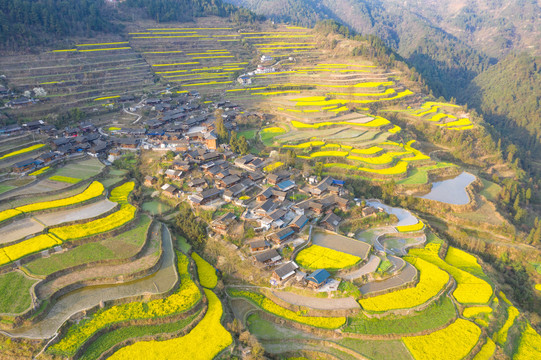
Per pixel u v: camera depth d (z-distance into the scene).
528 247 94.44
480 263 86.56
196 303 63.88
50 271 66.56
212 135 116.69
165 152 114.00
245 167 105.62
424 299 69.25
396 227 94.00
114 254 72.25
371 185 110.06
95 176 99.19
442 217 103.44
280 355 59.47
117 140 117.56
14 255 69.06
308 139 128.38
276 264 74.56
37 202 85.75
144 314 60.81
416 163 122.94
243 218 84.88
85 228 78.62
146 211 90.62
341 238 84.06
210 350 56.00
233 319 64.75
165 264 73.12
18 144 108.38
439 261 83.50
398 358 58.53
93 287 66.12
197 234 82.12
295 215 88.62
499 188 120.88
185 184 98.00
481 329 65.06
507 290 84.31
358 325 63.72
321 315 65.31
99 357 53.72
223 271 75.12
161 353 55.19
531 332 69.69
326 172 112.56
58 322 58.22
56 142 109.69
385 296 69.62
